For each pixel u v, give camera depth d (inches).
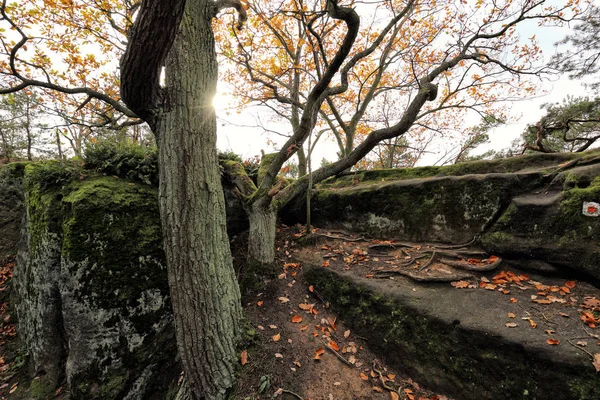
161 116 102.2
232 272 126.6
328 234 221.3
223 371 112.1
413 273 154.6
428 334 122.1
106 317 137.6
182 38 106.7
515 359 100.5
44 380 146.0
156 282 156.1
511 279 141.1
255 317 150.1
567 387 89.1
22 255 188.5
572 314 112.4
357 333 144.6
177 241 102.5
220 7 128.3
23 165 252.1
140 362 142.5
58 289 147.9
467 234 172.7
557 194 148.6
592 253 124.9
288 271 187.5
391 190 208.1
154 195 174.1
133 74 79.4
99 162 177.6
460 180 179.8
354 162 193.5
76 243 137.3
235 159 257.8
